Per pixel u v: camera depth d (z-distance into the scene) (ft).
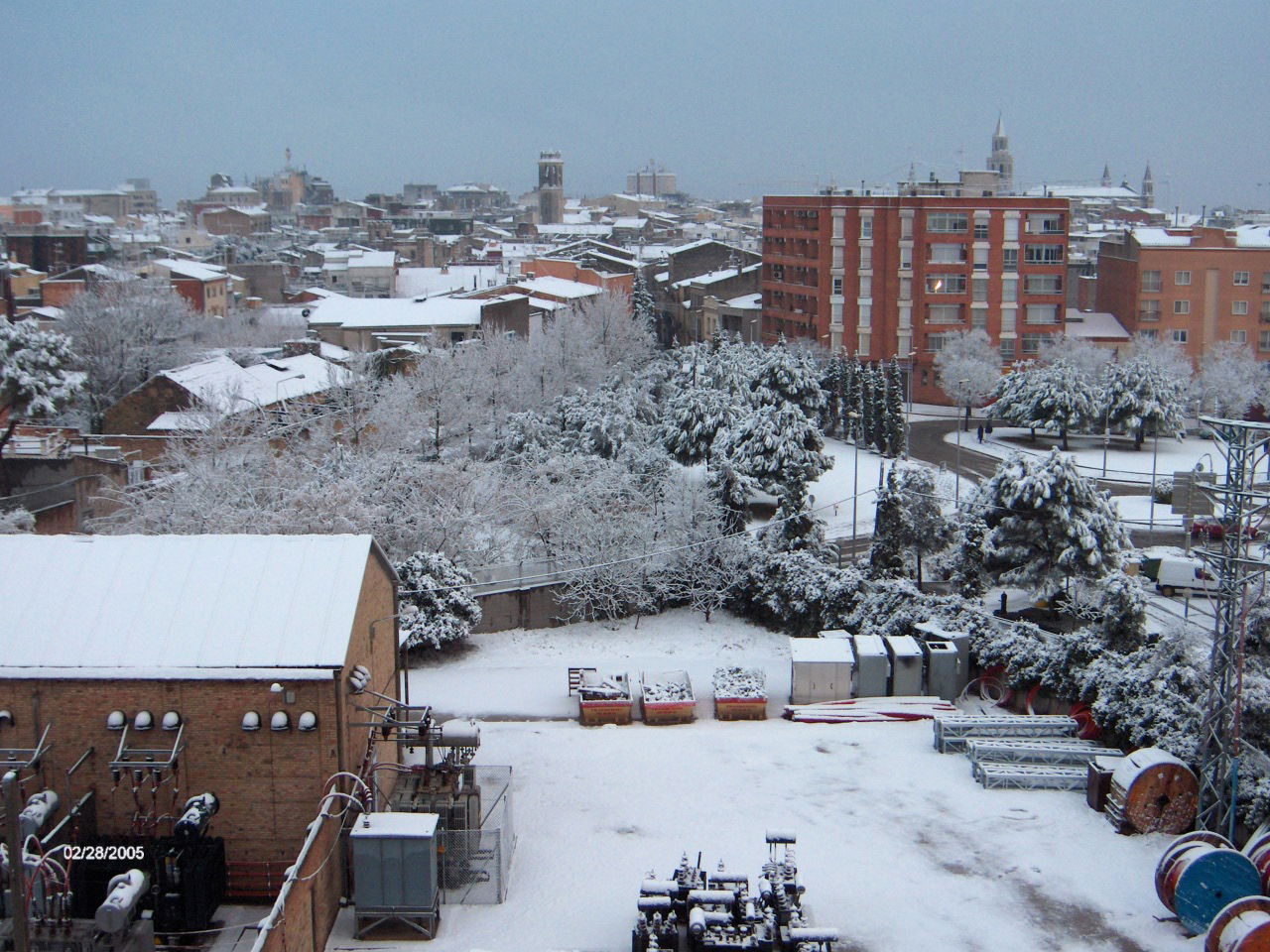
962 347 341.82
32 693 98.07
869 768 126.62
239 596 103.50
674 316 510.17
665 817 115.34
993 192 395.14
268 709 98.53
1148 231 385.70
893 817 115.24
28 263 572.51
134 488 203.92
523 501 196.13
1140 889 103.14
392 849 94.43
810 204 381.60
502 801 110.83
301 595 103.60
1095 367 327.67
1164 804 111.55
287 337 430.20
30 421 254.27
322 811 93.66
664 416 260.42
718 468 201.87
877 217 364.99
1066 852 108.99
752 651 168.25
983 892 102.37
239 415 238.07
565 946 93.97
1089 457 278.46
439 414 287.48
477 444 293.02
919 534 175.01
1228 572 107.14
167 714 97.96
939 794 120.16
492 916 98.53
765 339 414.21
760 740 134.41
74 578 104.83
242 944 91.91
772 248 408.05
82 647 99.66
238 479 199.31
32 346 212.64
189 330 388.57
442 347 338.13
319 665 98.43
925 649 147.33
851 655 146.10
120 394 338.13
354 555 107.04
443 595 163.02
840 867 106.01
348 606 102.89
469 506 193.36
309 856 90.17
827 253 373.20
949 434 310.86
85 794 98.78
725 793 120.37
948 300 362.33
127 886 84.79
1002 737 129.29
